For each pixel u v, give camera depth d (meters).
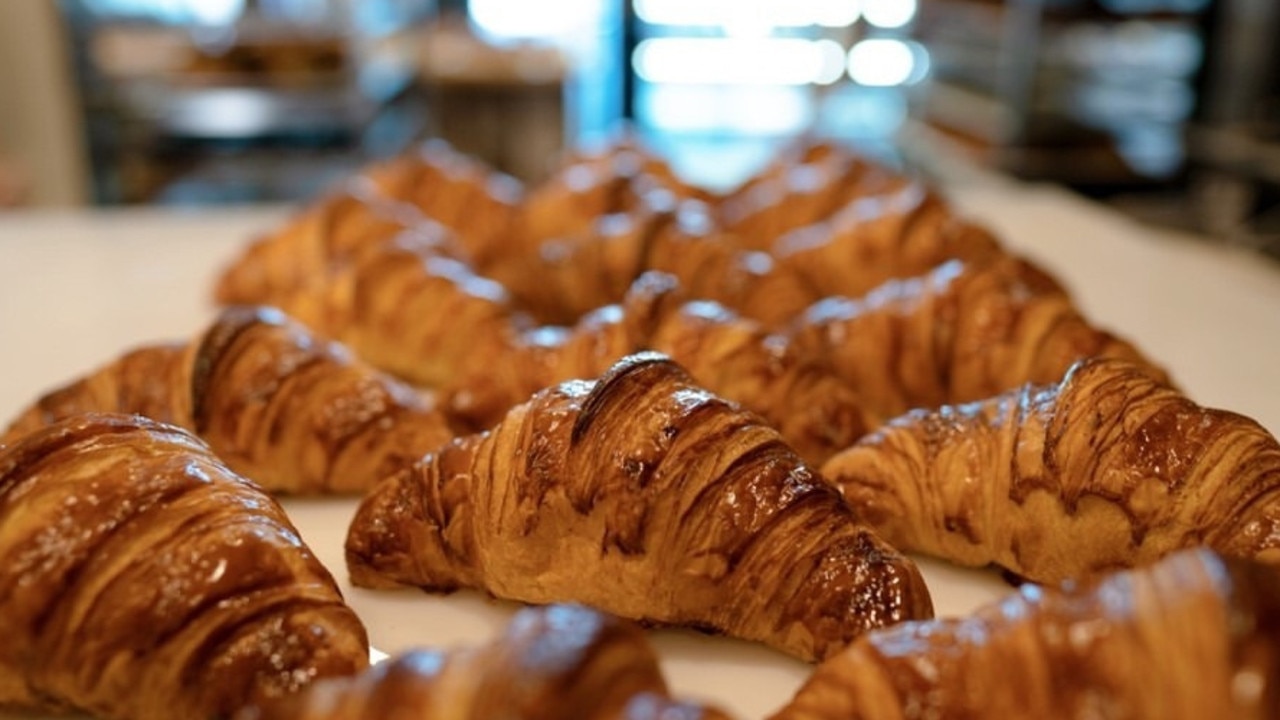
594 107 1.77
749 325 0.48
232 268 0.64
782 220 0.71
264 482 0.45
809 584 0.36
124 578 0.33
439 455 0.41
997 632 0.31
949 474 0.41
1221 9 1.25
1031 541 0.39
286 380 0.45
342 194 0.66
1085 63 1.22
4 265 0.71
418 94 1.48
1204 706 0.28
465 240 0.71
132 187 1.22
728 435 0.38
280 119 1.20
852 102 1.52
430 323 0.55
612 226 0.61
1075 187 1.24
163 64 1.17
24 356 0.57
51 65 1.13
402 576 0.40
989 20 1.26
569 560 0.38
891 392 0.51
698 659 0.38
